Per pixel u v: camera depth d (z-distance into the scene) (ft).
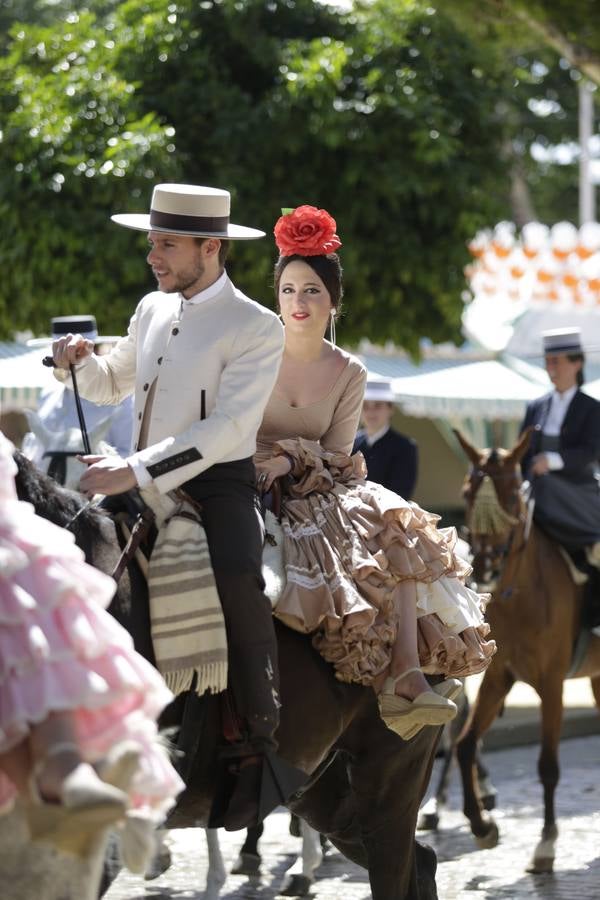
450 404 60.23
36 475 16.80
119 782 12.17
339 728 20.03
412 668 19.84
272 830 34.83
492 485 33.24
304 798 22.09
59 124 47.03
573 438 35.78
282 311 20.85
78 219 46.50
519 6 49.24
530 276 67.00
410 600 20.18
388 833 20.77
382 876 20.74
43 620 11.93
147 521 17.78
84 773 11.55
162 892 28.17
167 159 46.65
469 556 34.22
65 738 11.81
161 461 17.37
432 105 50.08
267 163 49.42
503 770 41.73
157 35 49.57
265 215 48.70
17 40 51.11
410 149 49.62
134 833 12.97
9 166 47.14
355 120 49.03
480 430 69.21
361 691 20.36
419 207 50.03
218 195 18.58
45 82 48.85
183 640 17.63
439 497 86.99
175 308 18.90
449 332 51.49
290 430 20.92
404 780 20.74
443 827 34.81
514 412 61.16
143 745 12.62
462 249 50.70
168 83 49.73
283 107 48.39
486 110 51.65
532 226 67.31
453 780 40.19
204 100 48.78
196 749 18.04
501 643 33.45
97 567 17.06
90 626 12.12
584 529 34.60
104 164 46.09
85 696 11.83
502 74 53.47
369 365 63.87
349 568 19.71
